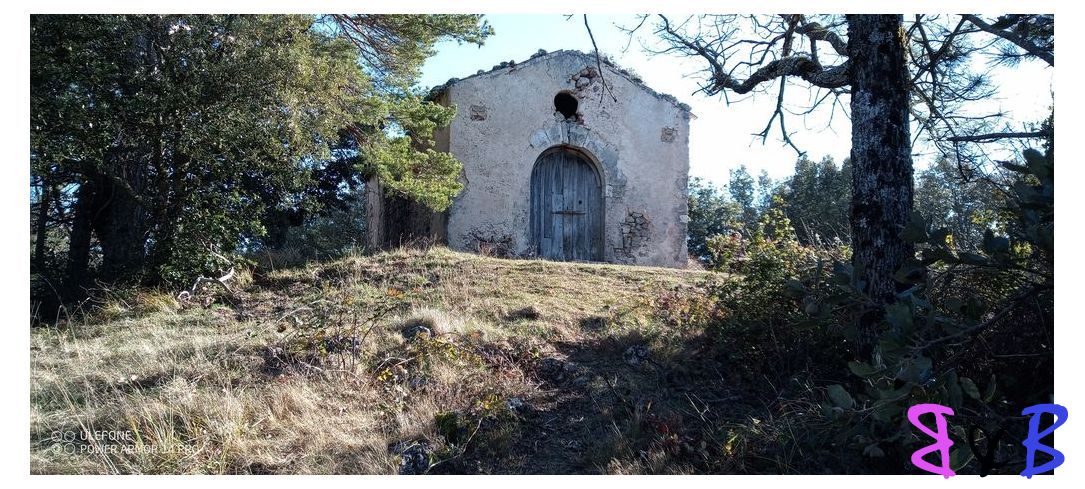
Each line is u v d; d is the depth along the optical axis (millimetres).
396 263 9648
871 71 5055
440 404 5242
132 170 9320
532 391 5477
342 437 4742
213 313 7871
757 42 7113
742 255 7016
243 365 5891
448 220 11906
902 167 4980
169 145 8992
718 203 23438
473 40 10727
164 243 8938
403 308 7516
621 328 6734
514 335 6535
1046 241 3703
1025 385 4441
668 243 13594
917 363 3529
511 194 12367
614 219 13156
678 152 13820
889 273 4883
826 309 4652
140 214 9578
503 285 8375
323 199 17734
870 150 5012
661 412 5062
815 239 7648
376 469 4449
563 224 13117
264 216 13195
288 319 7324
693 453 4570
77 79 8203
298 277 9336
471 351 6023
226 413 4949
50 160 8242
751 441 4605
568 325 6902
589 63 13133
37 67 7910
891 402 3670
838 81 5785
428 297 7895
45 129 8008
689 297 7488
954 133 6535
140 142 8812
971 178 6633
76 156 8156
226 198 9422
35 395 5453
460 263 9523
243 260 9398
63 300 8883
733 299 6160
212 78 8602
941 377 3646
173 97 8398
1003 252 3980
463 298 7812
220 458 4547
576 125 12945
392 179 10805
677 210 13711
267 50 8562
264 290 8914
